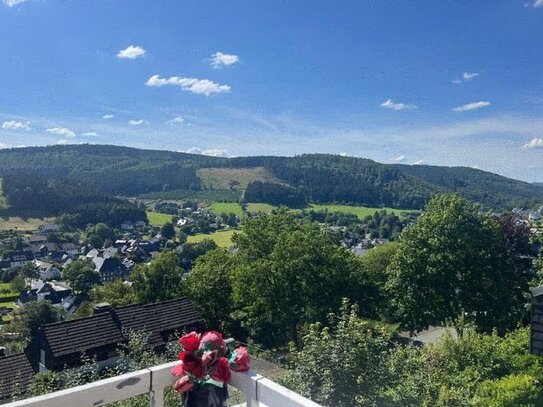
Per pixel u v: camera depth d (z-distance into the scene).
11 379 19.42
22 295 104.62
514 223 29.48
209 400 3.05
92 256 137.00
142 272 41.16
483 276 24.75
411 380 8.53
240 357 3.13
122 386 2.97
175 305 30.64
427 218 25.56
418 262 24.84
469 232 24.67
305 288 29.95
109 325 27.27
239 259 36.59
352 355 7.83
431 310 24.70
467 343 12.88
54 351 24.78
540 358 12.74
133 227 175.00
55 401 2.73
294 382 8.11
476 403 8.87
